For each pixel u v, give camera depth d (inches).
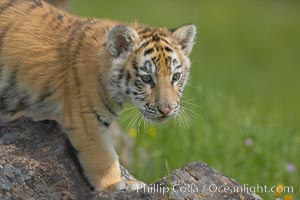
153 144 746.2
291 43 2009.1
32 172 476.4
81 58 519.5
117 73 512.7
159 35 522.0
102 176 519.5
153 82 508.1
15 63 530.0
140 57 508.4
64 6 711.1
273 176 714.8
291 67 1822.1
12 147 495.2
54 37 532.1
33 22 538.3
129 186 514.9
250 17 2208.4
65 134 519.2
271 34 2080.5
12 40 533.3
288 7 2357.3
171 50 515.5
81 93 515.5
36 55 527.5
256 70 1771.7
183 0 2175.2
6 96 538.3
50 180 478.6
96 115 518.0
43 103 529.7
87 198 473.4
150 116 509.4
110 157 522.0
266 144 757.3
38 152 494.6
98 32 529.3
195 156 740.7
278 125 807.7
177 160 721.0
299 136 838.5
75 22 541.6
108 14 1793.8
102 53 518.0
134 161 694.5
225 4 2229.3
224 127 788.6
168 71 510.3
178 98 519.2
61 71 522.6
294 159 759.1
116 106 525.0
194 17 2043.6
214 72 1592.0
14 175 473.1
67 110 519.5
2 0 551.2
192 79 951.0
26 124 521.7
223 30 2033.7
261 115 844.6
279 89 1592.0
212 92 866.1
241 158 736.3
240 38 1996.8
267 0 2402.8
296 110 1216.8
